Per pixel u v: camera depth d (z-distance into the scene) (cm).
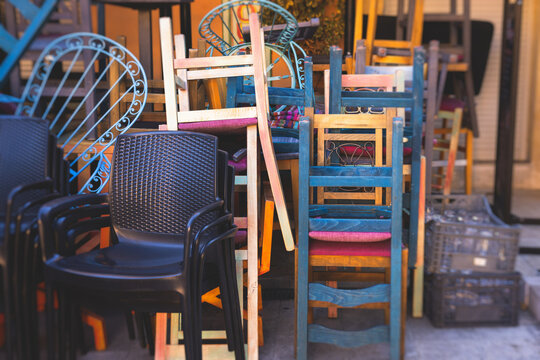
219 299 229
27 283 166
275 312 281
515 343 244
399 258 216
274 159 228
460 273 258
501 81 397
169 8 347
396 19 539
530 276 301
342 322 268
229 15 470
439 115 466
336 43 517
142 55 338
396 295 217
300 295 222
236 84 262
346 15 492
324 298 222
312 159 229
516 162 608
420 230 254
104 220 190
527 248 360
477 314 261
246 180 227
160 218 191
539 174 600
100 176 254
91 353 233
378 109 273
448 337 251
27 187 166
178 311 153
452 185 597
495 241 257
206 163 188
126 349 237
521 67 596
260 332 240
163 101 305
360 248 222
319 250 223
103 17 384
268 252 230
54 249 162
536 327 261
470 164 514
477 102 597
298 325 223
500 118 403
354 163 253
